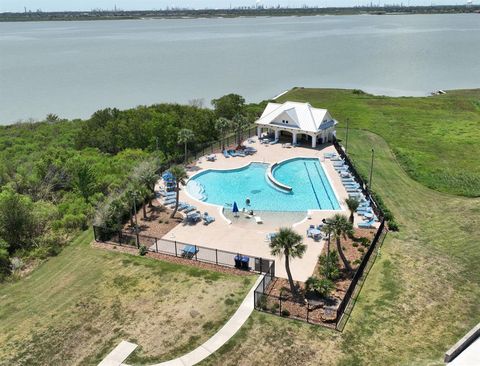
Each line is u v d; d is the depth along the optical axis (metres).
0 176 62.22
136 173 55.94
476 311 32.75
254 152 72.06
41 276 39.56
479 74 163.62
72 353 29.84
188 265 39.47
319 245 41.97
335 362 28.14
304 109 75.56
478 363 27.06
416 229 46.06
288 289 35.41
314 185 59.12
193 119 79.00
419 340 29.86
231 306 33.69
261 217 49.88
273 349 29.38
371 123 92.81
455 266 38.94
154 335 31.08
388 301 34.03
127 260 40.88
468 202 53.00
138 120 78.81
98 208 49.47
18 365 29.03
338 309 31.48
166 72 185.88
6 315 34.16
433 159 69.56
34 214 48.00
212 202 54.69
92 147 77.88
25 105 132.75
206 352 29.31
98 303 34.88
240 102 95.31
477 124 91.12
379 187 57.91
